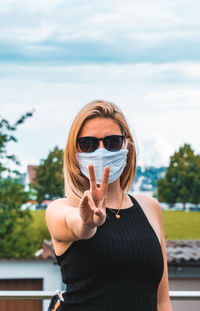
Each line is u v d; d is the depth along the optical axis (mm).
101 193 1688
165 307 2193
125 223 1971
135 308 1866
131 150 2156
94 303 1858
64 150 2045
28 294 2680
